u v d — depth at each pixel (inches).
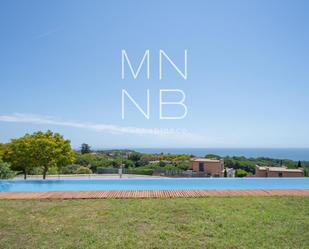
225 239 192.7
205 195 322.3
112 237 196.7
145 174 772.0
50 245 184.1
